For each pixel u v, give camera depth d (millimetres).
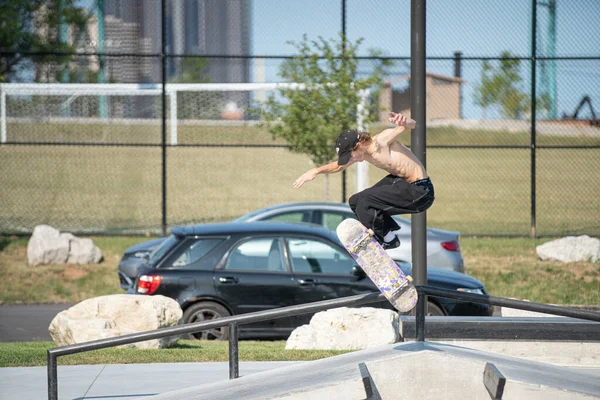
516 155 142750
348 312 34844
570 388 20047
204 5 155500
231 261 39969
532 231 71438
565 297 53938
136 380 28547
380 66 67562
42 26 97938
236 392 21547
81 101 137750
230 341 23469
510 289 55750
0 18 95062
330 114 66125
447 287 40156
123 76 130625
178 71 145750
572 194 103812
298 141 67125
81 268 61062
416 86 34906
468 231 76062
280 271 39875
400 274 20797
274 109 68312
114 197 96188
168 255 40031
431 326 30016
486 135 148500
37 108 135500
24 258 63188
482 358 22000
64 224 77312
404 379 21594
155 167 122875
